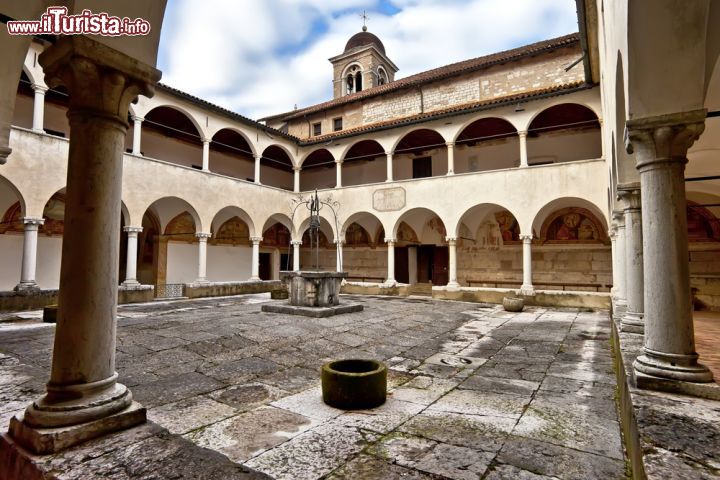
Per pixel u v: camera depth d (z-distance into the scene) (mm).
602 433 4035
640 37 3449
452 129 18469
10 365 6570
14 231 16188
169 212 20281
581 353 7867
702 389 3289
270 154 25266
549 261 18891
